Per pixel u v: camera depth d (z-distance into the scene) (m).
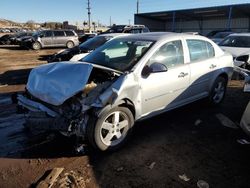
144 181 3.53
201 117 5.71
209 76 5.82
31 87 4.38
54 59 10.83
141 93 4.35
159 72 4.46
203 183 3.51
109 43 5.39
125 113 4.21
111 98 3.87
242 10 38.03
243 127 4.21
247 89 5.10
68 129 3.75
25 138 4.67
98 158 4.04
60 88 4.01
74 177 3.55
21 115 5.76
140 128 5.11
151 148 4.37
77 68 4.24
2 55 19.19
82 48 10.52
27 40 23.84
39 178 3.56
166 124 5.32
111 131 4.10
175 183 3.50
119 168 3.80
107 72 4.30
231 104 6.62
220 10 39.31
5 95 7.45
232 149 4.41
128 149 4.31
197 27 49.56
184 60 5.21
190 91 5.40
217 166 3.91
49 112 3.99
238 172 3.77
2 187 3.39
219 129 5.15
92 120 3.87
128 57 4.67
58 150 4.26
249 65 9.60
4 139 4.63
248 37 11.21
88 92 3.96
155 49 4.66
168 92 4.86
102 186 3.42
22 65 14.01
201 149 4.38
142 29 21.00
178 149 4.36
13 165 3.85
